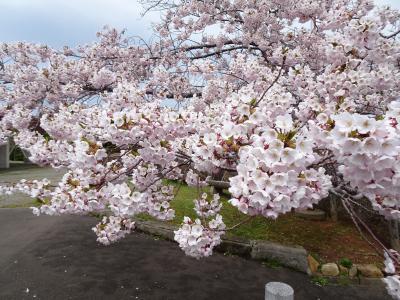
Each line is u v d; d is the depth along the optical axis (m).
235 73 5.11
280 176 1.50
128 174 3.05
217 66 6.12
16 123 4.77
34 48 6.32
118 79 5.41
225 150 1.94
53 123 3.67
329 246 5.83
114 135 2.37
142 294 4.07
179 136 2.64
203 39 7.11
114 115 2.31
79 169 2.65
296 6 5.68
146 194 3.06
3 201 8.31
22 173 14.40
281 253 5.12
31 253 5.08
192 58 6.80
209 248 2.56
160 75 5.55
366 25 3.30
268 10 6.07
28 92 5.22
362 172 1.51
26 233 5.92
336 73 3.35
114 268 4.71
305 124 2.50
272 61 5.35
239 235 5.87
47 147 3.64
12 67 6.23
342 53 3.46
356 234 6.42
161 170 3.10
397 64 4.55
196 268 4.86
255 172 1.52
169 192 3.27
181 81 5.74
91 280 4.33
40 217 6.82
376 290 4.59
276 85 3.64
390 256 2.21
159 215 3.15
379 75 3.80
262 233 6.11
